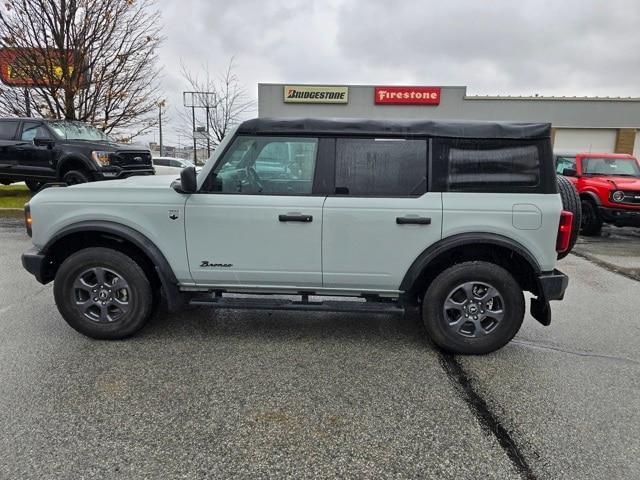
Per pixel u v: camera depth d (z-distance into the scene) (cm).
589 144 2302
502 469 218
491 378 308
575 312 450
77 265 346
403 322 412
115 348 345
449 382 302
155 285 369
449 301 338
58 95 1138
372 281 340
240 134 334
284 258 340
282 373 310
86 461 218
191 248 343
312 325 401
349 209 328
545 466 221
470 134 325
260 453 226
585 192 940
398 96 2358
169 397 276
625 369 324
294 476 211
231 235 338
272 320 410
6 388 282
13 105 1192
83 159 930
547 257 326
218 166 338
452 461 223
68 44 1100
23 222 902
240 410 264
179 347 348
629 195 878
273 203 332
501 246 323
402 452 229
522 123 329
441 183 328
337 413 263
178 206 338
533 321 423
